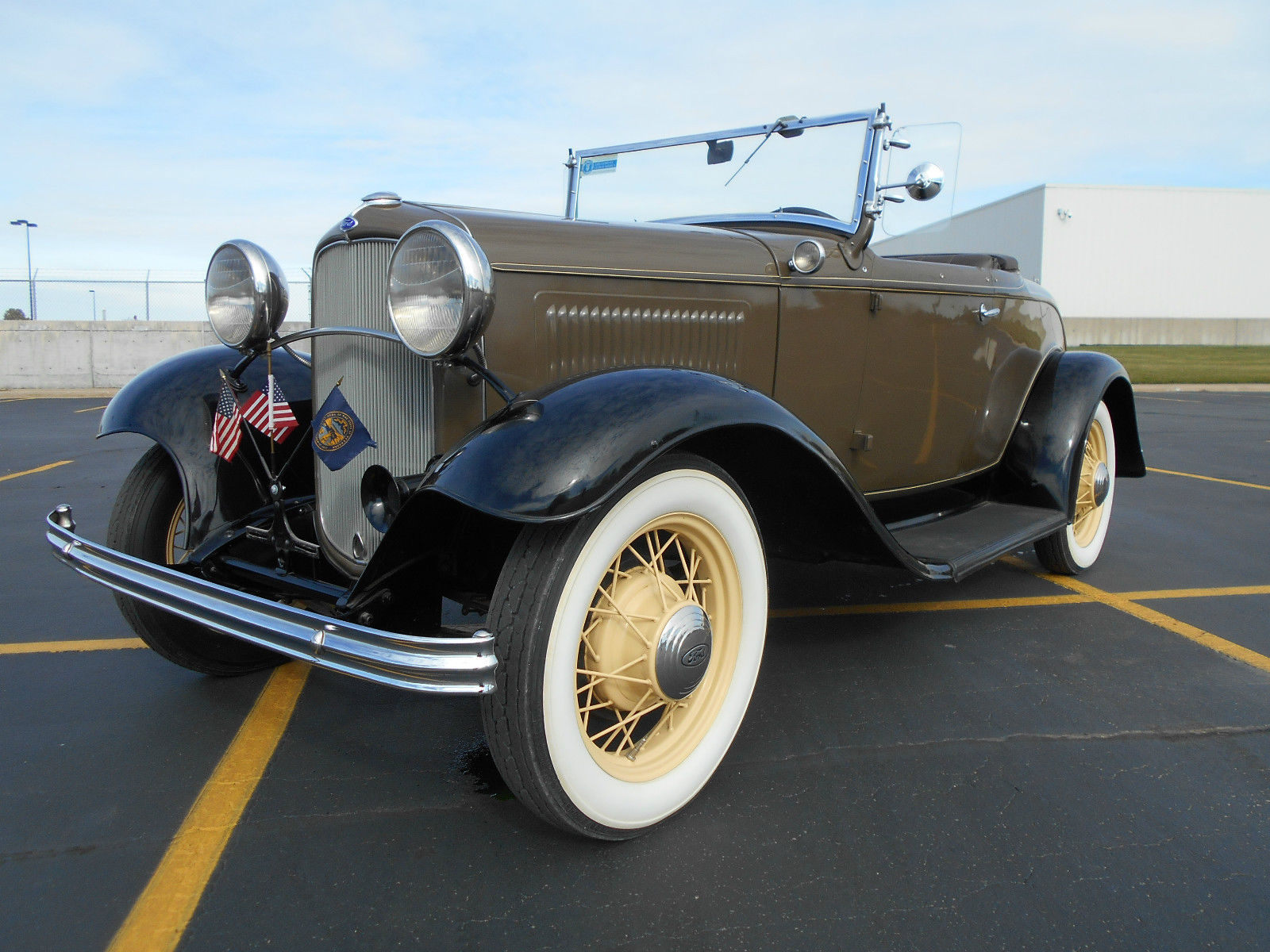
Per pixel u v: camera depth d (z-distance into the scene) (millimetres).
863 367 2873
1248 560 4141
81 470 6461
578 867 1787
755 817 1964
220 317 2346
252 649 2738
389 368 2080
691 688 1928
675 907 1663
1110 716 2469
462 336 1753
